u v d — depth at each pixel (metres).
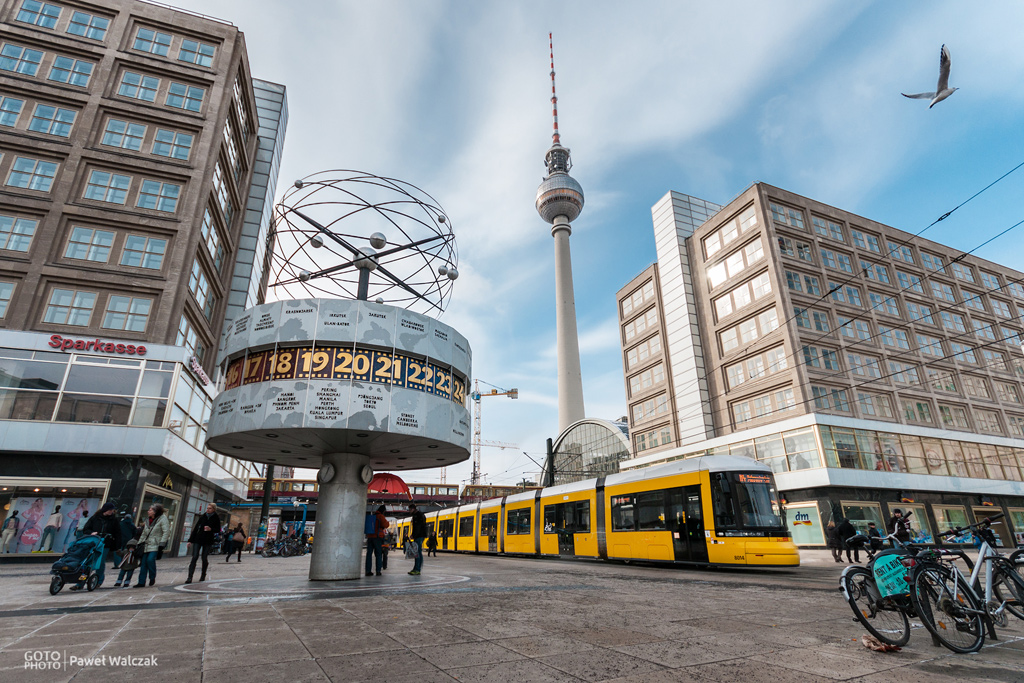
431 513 36.72
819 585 10.84
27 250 21.97
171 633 5.30
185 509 25.97
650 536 17.20
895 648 4.71
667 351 45.38
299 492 65.62
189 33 28.42
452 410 11.39
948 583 4.97
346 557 11.06
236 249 33.28
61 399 20.27
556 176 114.31
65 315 21.78
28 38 24.72
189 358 23.34
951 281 43.66
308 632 5.35
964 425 37.88
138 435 20.72
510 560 21.94
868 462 31.31
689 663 4.23
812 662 4.29
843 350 34.97
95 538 9.79
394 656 4.38
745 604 7.79
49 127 23.94
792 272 36.50
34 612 6.76
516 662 4.23
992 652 4.70
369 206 12.30
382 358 10.48
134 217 23.86
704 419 39.84
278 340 10.24
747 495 15.08
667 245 47.06
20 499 19.05
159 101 26.47
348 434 10.28
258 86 40.62
